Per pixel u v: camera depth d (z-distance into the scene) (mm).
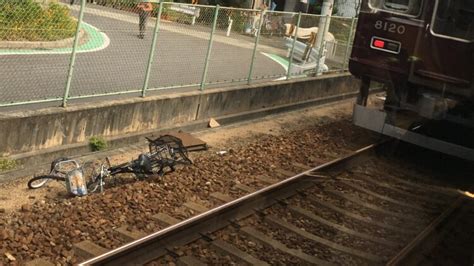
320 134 10188
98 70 9797
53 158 6945
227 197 6375
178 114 9086
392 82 8766
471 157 8156
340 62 15125
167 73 10570
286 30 12445
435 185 8070
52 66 9492
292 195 6699
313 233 5855
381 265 5305
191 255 4914
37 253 4590
